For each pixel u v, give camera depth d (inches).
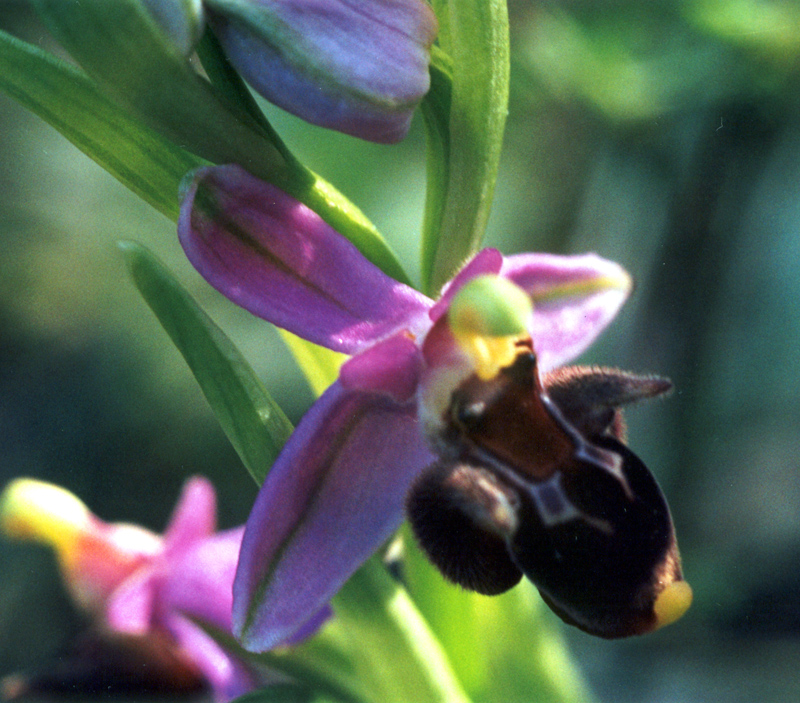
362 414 3.7
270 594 3.6
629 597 3.6
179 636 4.5
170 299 3.8
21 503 4.6
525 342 3.8
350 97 3.6
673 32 7.1
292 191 3.8
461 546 3.6
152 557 4.6
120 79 3.5
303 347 4.1
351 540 3.7
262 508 3.6
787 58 6.8
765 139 7.7
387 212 7.7
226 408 3.8
